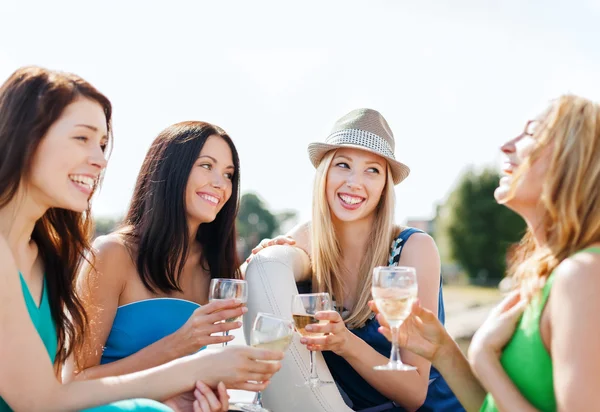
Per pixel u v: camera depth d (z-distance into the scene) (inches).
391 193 134.7
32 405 84.0
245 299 107.0
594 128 80.0
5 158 88.4
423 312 90.7
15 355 82.7
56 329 100.9
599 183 79.0
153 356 108.4
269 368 94.4
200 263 134.3
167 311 123.7
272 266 124.3
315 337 105.2
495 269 2150.6
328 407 112.5
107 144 101.1
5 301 82.4
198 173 125.8
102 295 120.9
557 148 80.6
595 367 71.8
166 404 91.1
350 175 131.6
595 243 78.6
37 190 91.3
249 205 4050.2
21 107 89.0
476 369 84.3
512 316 84.9
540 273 81.0
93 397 87.5
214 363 92.7
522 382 81.5
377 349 129.6
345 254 136.3
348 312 133.5
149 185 127.0
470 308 1322.6
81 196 92.6
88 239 104.5
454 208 2183.8
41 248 99.3
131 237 126.8
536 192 83.9
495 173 2164.1
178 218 125.1
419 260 129.6
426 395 123.7
